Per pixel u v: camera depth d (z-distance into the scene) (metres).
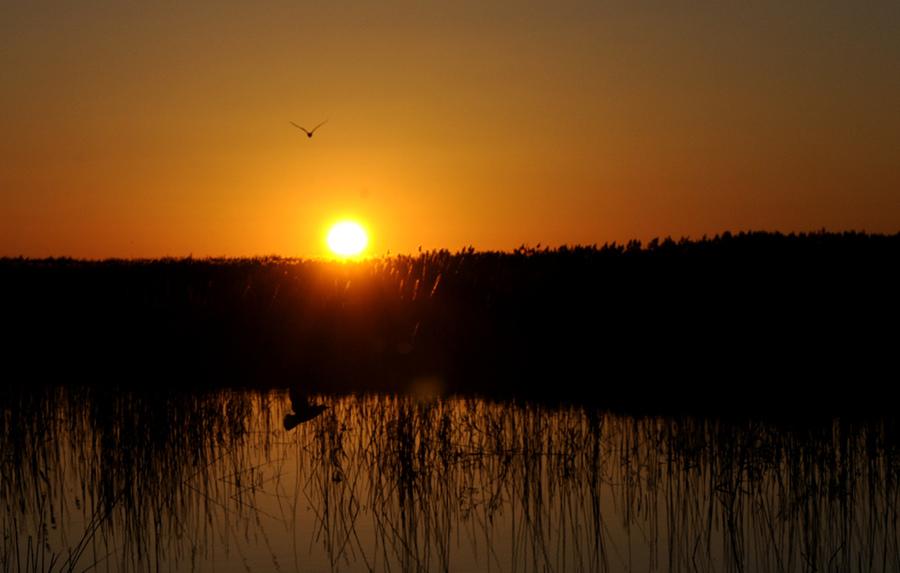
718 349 22.28
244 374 22.67
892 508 12.72
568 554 11.59
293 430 17.44
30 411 16.55
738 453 14.14
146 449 14.40
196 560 11.63
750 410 18.09
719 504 13.06
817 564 11.17
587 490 13.59
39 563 11.62
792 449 13.77
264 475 14.88
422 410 16.53
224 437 16.86
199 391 19.41
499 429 15.87
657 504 13.17
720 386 20.16
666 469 14.53
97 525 12.86
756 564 11.24
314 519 12.95
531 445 15.05
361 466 14.95
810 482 13.05
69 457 15.78
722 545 11.85
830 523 12.01
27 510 13.51
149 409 16.33
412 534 12.11
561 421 16.95
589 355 22.78
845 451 13.62
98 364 23.84
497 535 12.27
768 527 12.23
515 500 13.53
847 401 18.55
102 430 15.32
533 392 20.33
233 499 13.80
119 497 12.83
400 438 14.51
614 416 17.97
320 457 15.19
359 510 13.21
